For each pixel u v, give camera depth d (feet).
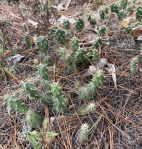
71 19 1.59
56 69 1.34
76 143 1.11
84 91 1.20
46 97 1.19
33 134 1.07
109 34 1.50
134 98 1.24
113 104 1.23
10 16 1.66
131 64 1.27
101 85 1.27
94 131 1.15
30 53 1.45
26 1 1.72
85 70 1.34
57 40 1.36
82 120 1.18
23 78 1.35
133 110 1.20
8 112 1.16
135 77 1.30
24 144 1.13
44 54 1.39
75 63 1.33
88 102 1.22
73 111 1.20
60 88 1.16
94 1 1.77
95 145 1.11
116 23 1.55
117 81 1.29
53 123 1.16
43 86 1.28
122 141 1.12
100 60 1.34
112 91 1.26
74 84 1.28
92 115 1.19
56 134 1.07
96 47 1.34
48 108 1.20
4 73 1.35
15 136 1.15
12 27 1.59
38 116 1.15
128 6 1.55
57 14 1.65
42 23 1.52
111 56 1.39
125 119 1.17
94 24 1.54
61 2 1.81
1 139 1.16
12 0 1.61
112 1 1.78
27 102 1.25
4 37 1.44
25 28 1.54
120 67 1.34
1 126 1.19
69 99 1.23
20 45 1.50
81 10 1.73
